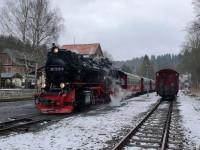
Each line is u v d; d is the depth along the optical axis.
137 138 11.63
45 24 44.53
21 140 10.76
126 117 17.72
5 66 82.06
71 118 16.94
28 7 43.94
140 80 51.44
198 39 56.94
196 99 40.88
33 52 44.06
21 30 43.75
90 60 24.61
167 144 10.48
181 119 17.67
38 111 20.84
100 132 12.61
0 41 67.00
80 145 10.17
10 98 33.56
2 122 14.62
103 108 23.69
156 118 18.00
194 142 11.04
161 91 38.44
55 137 11.41
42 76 24.38
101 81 26.27
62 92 19.42
